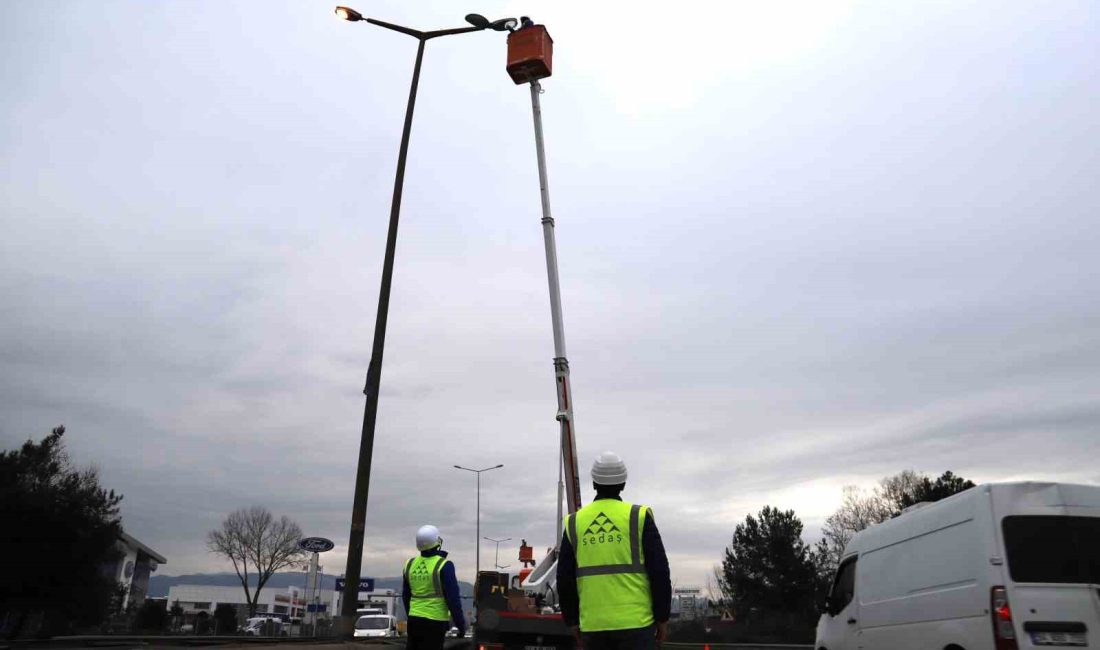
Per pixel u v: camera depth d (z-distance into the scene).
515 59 15.39
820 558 59.53
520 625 12.31
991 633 7.66
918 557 9.18
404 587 7.75
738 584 58.62
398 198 13.16
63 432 29.12
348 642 10.25
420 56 14.47
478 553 59.97
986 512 8.03
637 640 4.19
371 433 11.20
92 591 26.77
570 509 12.90
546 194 15.16
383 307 12.16
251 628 50.84
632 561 4.30
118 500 28.72
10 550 24.77
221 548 53.91
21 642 15.38
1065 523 7.93
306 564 54.91
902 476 60.91
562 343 14.08
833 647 11.36
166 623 44.81
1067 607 7.60
